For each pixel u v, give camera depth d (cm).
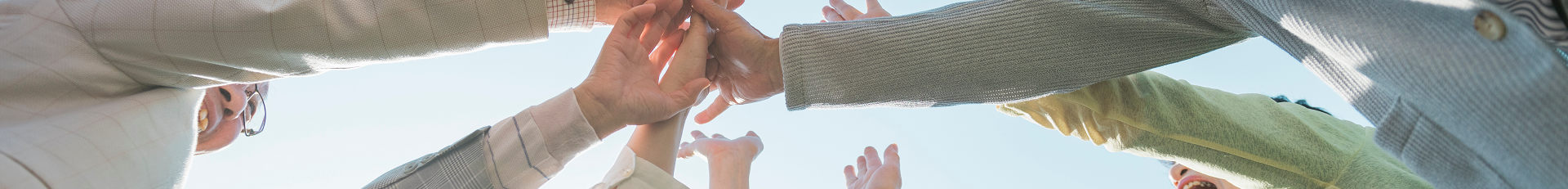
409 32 130
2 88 119
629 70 153
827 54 138
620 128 152
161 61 129
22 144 115
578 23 147
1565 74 76
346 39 127
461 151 152
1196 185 203
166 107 138
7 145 113
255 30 124
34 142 116
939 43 133
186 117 145
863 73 137
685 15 173
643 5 153
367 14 127
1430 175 102
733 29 159
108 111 127
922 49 133
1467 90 85
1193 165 162
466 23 132
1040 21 128
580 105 146
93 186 120
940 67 133
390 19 128
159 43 125
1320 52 108
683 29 172
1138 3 126
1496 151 87
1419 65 88
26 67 121
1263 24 111
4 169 109
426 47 133
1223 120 153
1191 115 152
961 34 132
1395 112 103
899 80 136
